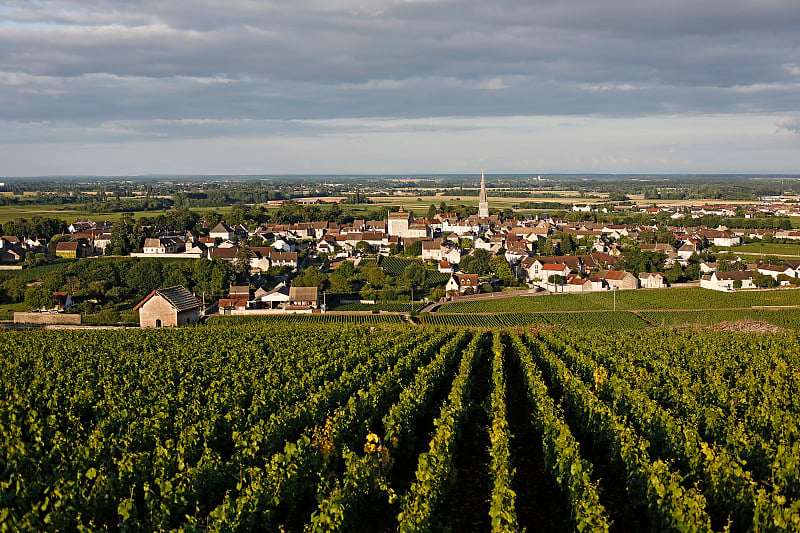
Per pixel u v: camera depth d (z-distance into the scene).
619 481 28.47
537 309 109.19
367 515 24.67
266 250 154.88
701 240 191.62
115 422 31.95
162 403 34.94
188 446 27.56
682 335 68.38
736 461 24.67
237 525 20.92
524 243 172.50
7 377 43.91
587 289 130.62
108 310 97.19
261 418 33.84
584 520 21.30
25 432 32.25
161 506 21.50
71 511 20.94
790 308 105.06
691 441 27.50
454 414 32.72
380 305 110.81
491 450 27.92
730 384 42.81
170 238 163.25
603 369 43.38
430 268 151.88
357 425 32.72
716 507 23.80
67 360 51.28
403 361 47.69
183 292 97.44
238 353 54.16
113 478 23.03
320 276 121.31
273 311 104.88
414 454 31.92
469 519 24.52
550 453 28.39
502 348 57.94
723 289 126.44
